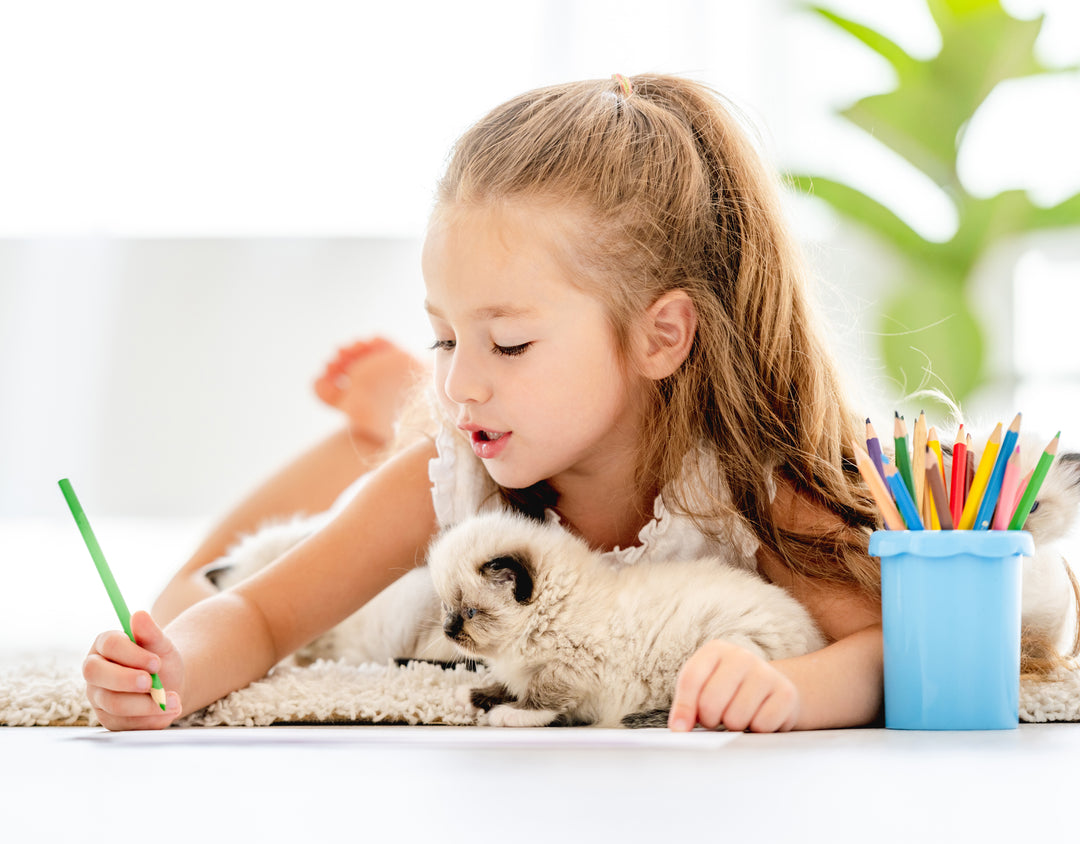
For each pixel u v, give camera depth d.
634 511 1.65
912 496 1.32
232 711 1.44
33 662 1.99
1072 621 1.65
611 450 1.62
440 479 1.71
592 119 1.60
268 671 1.63
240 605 1.61
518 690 1.42
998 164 4.09
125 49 4.46
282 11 4.41
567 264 1.49
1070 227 3.66
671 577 1.40
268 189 4.44
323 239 4.30
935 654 1.27
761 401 1.61
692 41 4.23
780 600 1.41
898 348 3.61
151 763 1.03
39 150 4.46
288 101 4.43
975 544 1.26
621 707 1.34
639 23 4.25
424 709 1.43
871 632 1.42
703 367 1.61
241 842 0.68
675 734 1.15
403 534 1.75
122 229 4.46
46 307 4.35
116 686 1.30
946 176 3.74
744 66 4.25
